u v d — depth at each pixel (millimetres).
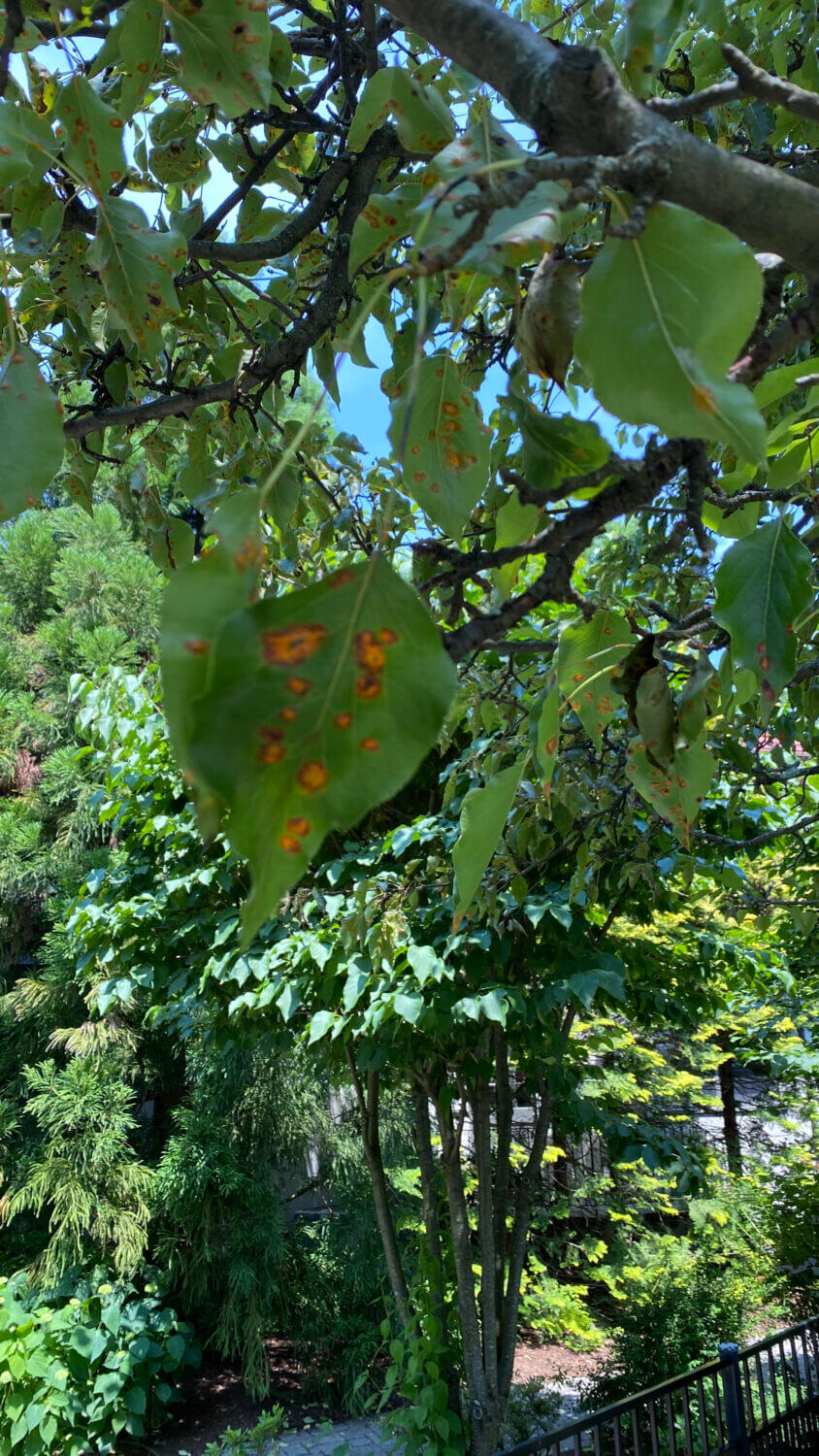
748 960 4902
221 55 925
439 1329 4703
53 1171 7258
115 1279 7371
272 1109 7680
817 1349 5301
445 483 847
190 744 399
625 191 550
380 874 3531
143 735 4594
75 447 1687
